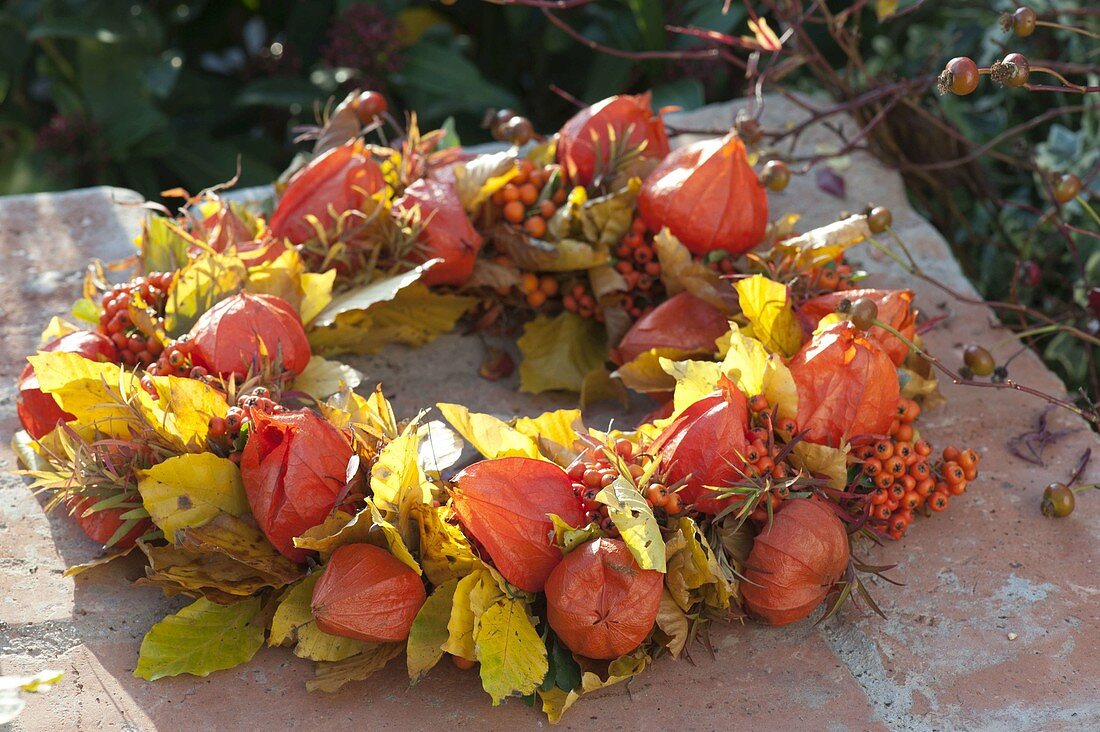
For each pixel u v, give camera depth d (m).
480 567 1.01
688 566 1.00
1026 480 1.12
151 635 1.02
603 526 1.01
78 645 1.03
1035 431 1.15
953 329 1.22
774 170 1.15
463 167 1.17
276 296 1.13
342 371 1.11
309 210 1.16
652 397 1.14
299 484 1.01
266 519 1.02
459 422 1.03
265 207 1.22
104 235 1.28
